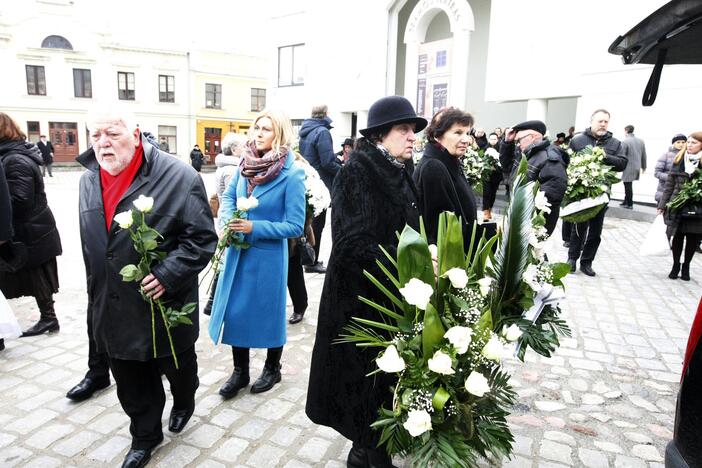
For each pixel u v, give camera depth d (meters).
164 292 2.19
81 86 35.16
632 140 10.30
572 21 11.91
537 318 2.22
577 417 2.89
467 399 1.67
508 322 1.93
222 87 38.75
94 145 2.12
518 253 1.73
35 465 2.40
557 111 17.11
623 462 2.48
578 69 11.91
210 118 38.75
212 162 39.41
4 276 3.77
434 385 1.64
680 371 3.52
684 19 2.15
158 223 2.22
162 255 2.20
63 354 3.66
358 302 2.02
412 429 1.51
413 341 1.67
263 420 2.82
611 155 5.77
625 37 2.54
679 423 1.71
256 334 2.97
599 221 5.94
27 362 3.52
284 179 2.99
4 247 3.43
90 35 34.44
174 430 2.64
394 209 2.04
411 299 1.56
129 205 2.19
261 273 2.95
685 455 1.65
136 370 2.34
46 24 33.44
